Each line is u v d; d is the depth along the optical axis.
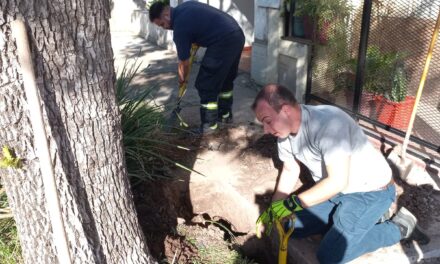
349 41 4.54
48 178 1.71
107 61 1.92
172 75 7.04
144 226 3.00
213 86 4.21
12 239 2.66
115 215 2.18
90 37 1.82
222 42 4.02
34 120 1.65
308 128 2.43
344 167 2.35
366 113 4.43
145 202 3.24
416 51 4.03
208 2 8.05
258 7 6.04
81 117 1.88
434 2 3.79
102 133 1.99
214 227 3.21
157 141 3.45
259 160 3.91
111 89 1.99
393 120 4.17
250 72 6.91
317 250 2.76
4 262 2.51
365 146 2.52
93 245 2.13
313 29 4.95
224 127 4.55
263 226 3.14
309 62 5.07
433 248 2.79
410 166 3.55
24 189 1.90
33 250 2.06
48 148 1.70
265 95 2.35
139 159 3.29
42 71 1.73
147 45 9.90
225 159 3.95
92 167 2.00
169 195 3.43
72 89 1.82
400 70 4.09
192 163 3.88
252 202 3.31
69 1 1.71
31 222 1.98
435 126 4.01
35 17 1.64
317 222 2.85
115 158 2.10
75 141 1.90
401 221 2.73
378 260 2.70
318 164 2.59
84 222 2.05
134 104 3.90
